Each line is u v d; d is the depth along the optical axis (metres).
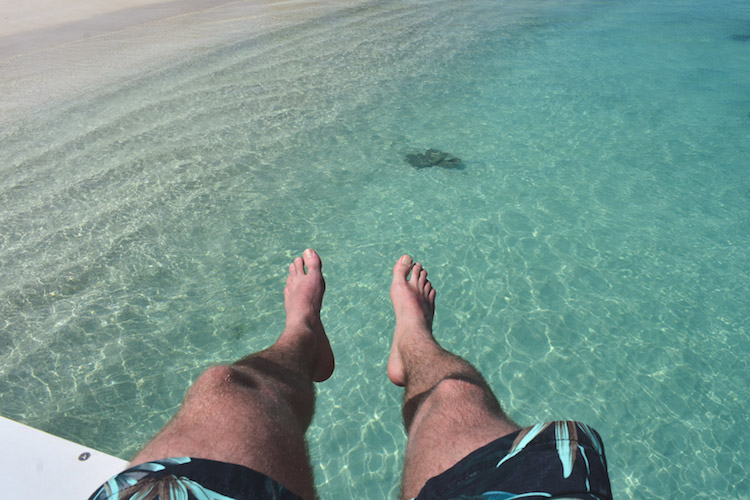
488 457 0.75
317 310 1.95
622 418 3.22
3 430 1.12
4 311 3.66
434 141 5.97
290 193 5.01
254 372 1.14
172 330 3.64
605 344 3.70
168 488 0.67
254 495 0.69
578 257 4.42
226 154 5.52
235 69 7.66
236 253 4.31
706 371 3.50
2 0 11.73
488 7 11.86
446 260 4.36
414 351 1.64
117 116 6.19
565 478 0.65
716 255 4.44
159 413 3.10
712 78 8.02
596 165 5.63
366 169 5.41
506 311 3.96
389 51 8.62
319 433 3.14
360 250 4.43
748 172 5.53
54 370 3.32
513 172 5.47
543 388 3.41
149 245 4.31
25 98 6.60
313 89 7.07
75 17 10.33
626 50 9.23
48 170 5.15
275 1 11.80
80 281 3.95
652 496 2.82
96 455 1.09
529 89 7.44
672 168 5.60
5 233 4.32
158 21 10.06
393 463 2.97
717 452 3.02
